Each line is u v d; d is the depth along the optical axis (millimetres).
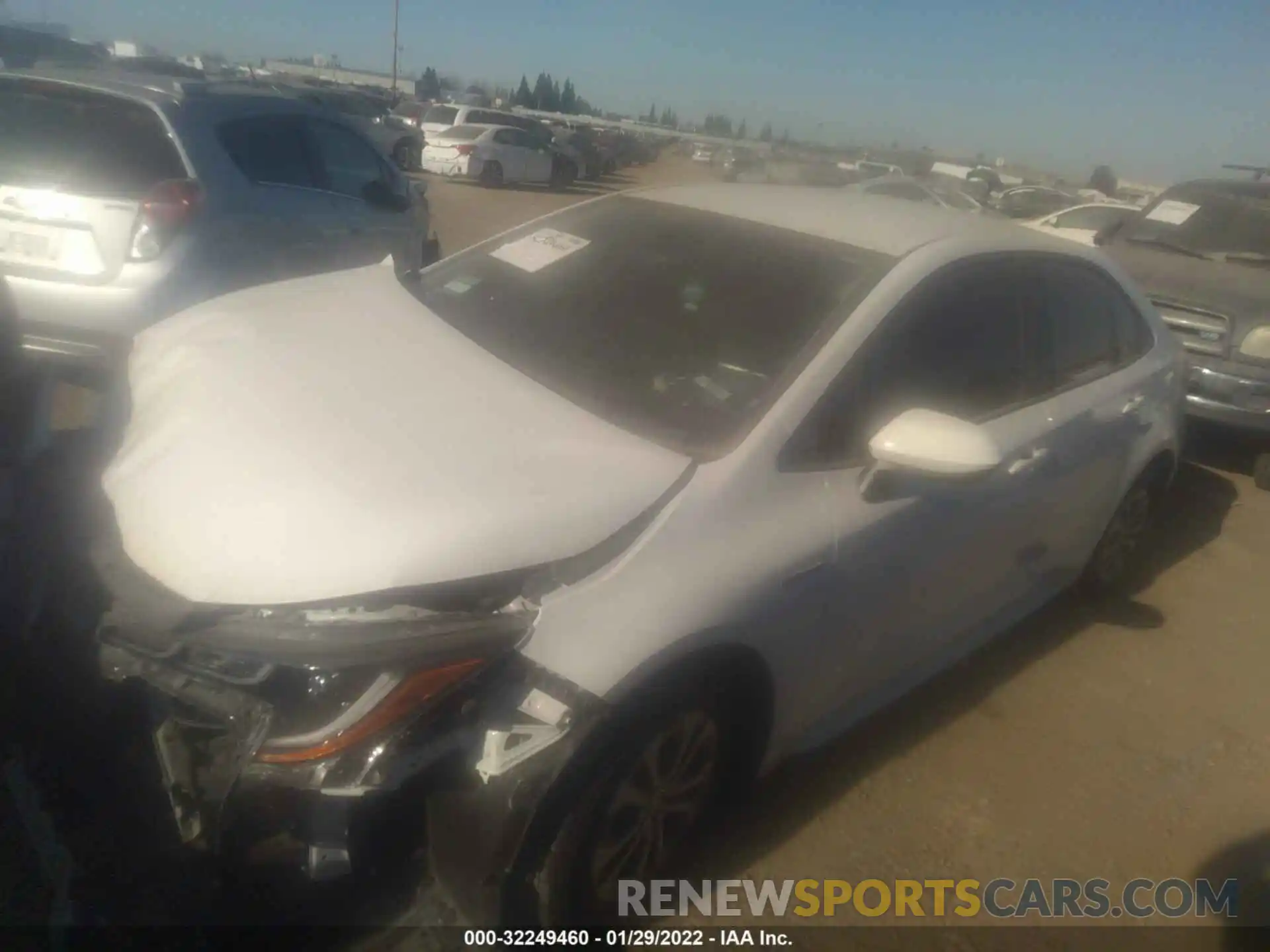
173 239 4941
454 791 2217
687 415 2793
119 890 2441
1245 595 5219
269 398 2617
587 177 32188
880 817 3234
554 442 2566
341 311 3230
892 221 3549
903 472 2879
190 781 2316
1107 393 4078
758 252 3336
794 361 2896
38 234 4793
